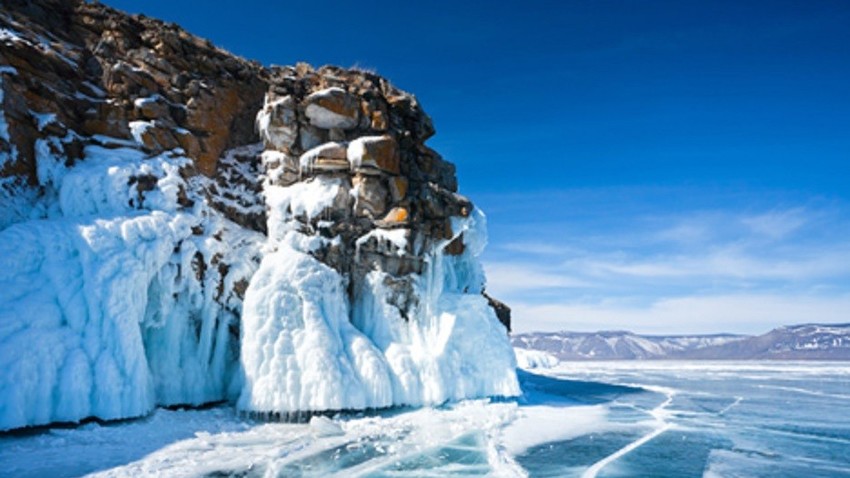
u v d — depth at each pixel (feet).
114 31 59.00
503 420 54.39
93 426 38.52
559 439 48.14
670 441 49.24
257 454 37.22
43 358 37.17
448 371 58.54
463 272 72.74
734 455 44.16
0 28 49.42
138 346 42.55
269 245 56.49
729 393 97.81
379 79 67.97
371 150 57.82
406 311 59.11
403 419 50.24
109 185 47.91
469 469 36.01
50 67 51.08
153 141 53.78
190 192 53.57
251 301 49.70
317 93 58.95
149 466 33.40
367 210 58.44
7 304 37.63
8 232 40.52
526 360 184.34
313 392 47.14
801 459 43.16
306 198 57.31
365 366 51.57
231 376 52.06
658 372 172.14
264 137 61.26
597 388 101.50
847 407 77.10
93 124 51.83
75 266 41.86
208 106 60.64
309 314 50.44
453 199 64.80
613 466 39.19
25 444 34.65
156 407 45.29
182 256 48.93
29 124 46.98
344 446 40.65
